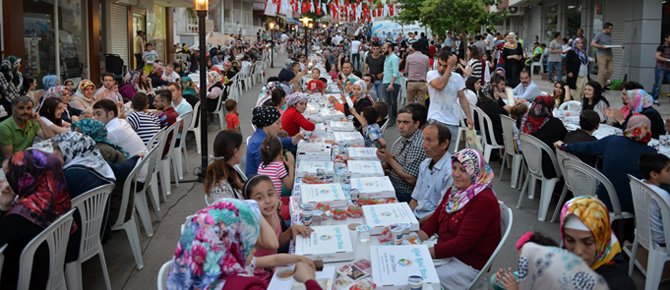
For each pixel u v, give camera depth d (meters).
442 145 3.79
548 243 2.25
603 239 2.03
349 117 7.27
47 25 10.98
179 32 25.12
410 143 4.51
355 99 7.94
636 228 3.96
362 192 3.64
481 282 3.08
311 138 5.75
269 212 2.90
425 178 4.02
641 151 4.38
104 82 8.49
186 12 25.41
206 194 3.41
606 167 4.55
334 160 4.69
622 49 14.02
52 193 3.18
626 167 4.38
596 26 16.17
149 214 5.30
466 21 16.14
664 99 12.18
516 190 6.60
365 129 5.68
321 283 2.43
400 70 14.23
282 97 7.08
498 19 22.62
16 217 3.07
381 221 3.15
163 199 6.17
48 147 5.10
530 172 5.75
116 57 13.48
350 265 2.68
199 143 8.55
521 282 1.87
